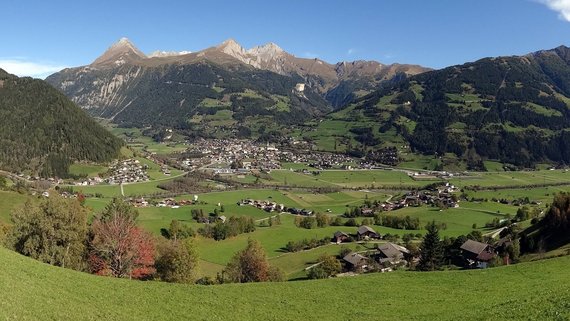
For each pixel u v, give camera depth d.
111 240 70.75
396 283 59.56
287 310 48.50
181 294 51.00
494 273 60.78
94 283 49.44
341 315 47.00
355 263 112.12
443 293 54.00
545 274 57.19
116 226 72.19
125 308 43.22
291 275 108.94
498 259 100.56
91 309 40.62
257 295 53.50
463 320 41.09
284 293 54.88
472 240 119.19
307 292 55.59
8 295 37.97
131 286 51.28
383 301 51.94
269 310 48.19
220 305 48.53
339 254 124.06
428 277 61.78
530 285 52.22
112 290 48.22
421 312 46.94
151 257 77.69
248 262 85.50
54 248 70.31
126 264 72.00
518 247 102.25
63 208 73.00
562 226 102.12
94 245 73.50
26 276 45.41
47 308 37.59
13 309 35.12
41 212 71.31
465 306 47.12
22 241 71.12
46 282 45.34
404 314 46.59
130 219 79.62
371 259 117.88
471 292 53.16
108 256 71.69
